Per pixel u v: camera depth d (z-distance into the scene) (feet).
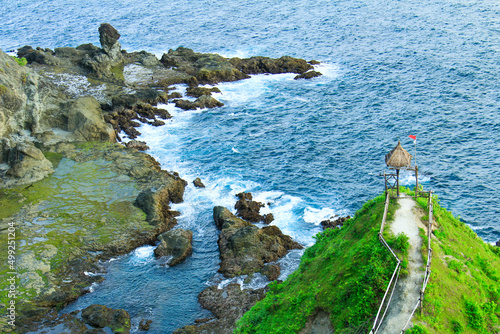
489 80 291.99
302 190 199.11
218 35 423.23
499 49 337.52
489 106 261.24
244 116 272.51
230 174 213.46
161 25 461.37
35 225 171.42
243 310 134.21
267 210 185.88
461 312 82.17
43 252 157.69
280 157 227.20
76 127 234.79
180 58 347.97
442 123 247.91
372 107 273.75
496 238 163.84
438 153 221.46
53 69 310.04
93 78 305.32
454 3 464.24
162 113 269.85
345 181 204.33
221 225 175.11
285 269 152.05
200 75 314.55
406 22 422.00
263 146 238.48
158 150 236.22
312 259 117.50
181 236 165.99
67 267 153.69
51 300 139.44
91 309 136.05
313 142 239.91
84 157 218.38
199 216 184.55
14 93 212.64
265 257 155.94
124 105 270.67
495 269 94.84
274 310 108.99
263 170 216.33
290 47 382.83
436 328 78.59
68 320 133.69
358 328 82.79
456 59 327.88
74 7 537.65
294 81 318.24
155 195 186.80
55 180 200.54
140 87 297.94
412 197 103.19
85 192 192.44
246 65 333.62
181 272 155.63
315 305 95.09
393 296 83.51
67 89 281.33
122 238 167.22
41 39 425.28
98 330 129.08
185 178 211.20
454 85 290.56
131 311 139.44
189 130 257.14
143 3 549.54
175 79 313.73
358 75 319.88
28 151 202.39
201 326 129.70
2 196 188.55
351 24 431.02
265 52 373.81
